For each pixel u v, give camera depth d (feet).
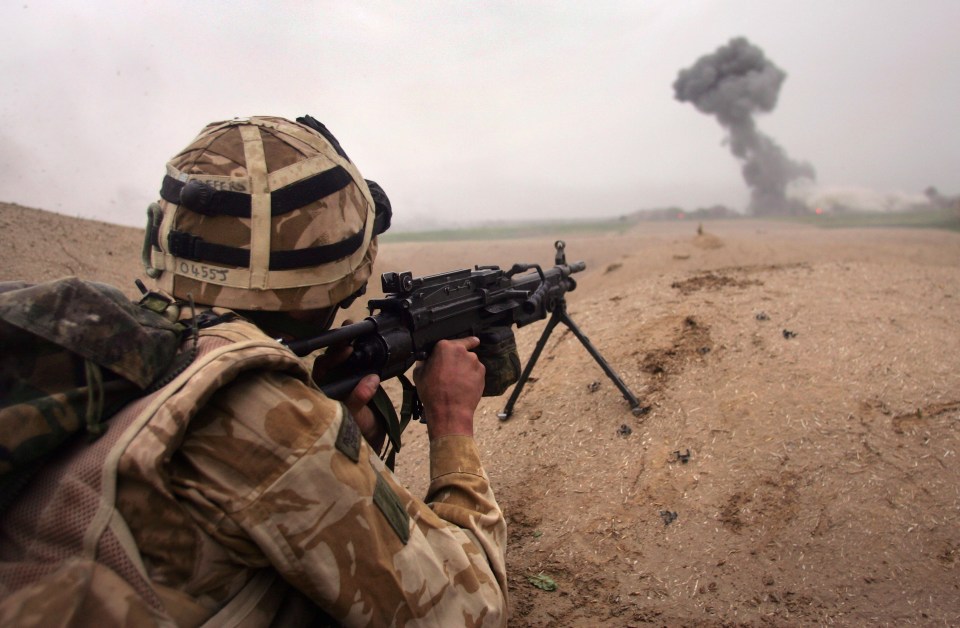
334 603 4.33
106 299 4.09
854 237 67.00
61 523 3.78
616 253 65.46
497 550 5.50
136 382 4.04
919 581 7.80
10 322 3.72
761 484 9.45
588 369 13.26
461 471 5.83
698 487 9.63
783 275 17.16
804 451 9.82
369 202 5.81
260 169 4.99
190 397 3.95
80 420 3.89
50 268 25.96
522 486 10.55
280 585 4.63
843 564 8.16
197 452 4.09
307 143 5.26
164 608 3.85
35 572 3.73
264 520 4.08
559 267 10.77
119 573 3.77
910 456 9.44
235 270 4.96
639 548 8.86
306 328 5.54
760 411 10.78
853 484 9.17
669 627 7.66
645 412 11.39
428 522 4.96
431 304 6.73
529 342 15.94
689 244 38.14
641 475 10.12
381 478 4.69
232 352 4.22
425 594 4.65
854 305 14.08
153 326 4.28
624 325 14.89
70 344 3.85
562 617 7.97
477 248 69.36
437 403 6.21
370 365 6.13
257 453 4.13
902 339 12.18
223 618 4.20
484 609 4.93
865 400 10.59
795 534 8.63
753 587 8.05
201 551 4.08
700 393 11.53
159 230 5.18
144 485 3.86
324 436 4.31
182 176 5.03
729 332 13.30
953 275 16.35
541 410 12.34
